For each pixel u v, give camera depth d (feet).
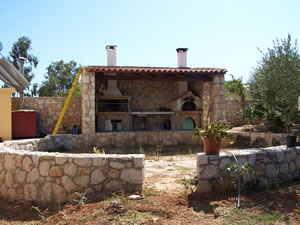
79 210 13.28
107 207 12.76
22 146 28.14
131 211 12.47
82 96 41.52
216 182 14.93
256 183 15.61
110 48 47.06
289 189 15.44
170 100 51.44
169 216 12.24
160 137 39.63
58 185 15.26
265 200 13.82
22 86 35.47
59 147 34.99
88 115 37.47
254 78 28.86
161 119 50.42
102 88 47.83
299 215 11.91
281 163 16.99
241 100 51.39
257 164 16.10
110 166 15.29
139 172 15.31
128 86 49.85
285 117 23.49
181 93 50.19
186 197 14.43
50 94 91.35
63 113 40.83
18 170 16.28
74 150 34.19
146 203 13.51
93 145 37.32
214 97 41.88
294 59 22.12
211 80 43.09
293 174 17.56
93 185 15.11
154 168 22.95
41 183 15.57
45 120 43.75
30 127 38.47
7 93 33.17
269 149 17.11
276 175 16.67
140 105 50.16
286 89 21.43
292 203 13.32
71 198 15.01
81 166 15.16
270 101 23.77
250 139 34.65
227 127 15.57
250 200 13.83
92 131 37.52
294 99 21.29
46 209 13.65
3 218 13.62
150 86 50.80
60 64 101.40
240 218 11.91
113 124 45.42
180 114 47.24
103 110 45.85
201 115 47.60
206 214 12.42
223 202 13.57
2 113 32.96
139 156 15.51
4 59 28.07
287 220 11.54
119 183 15.24
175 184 17.20
